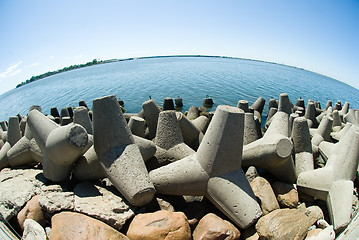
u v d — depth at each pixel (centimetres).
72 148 432
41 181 510
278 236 381
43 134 493
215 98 2656
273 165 538
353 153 496
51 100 3216
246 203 419
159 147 605
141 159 466
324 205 523
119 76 5278
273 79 4662
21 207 443
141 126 684
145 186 422
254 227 418
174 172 466
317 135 791
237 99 2616
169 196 491
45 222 423
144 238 362
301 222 413
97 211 393
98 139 469
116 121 465
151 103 769
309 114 1075
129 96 2941
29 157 609
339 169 502
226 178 441
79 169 497
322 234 406
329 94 3503
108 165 454
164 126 608
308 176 532
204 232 388
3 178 534
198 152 478
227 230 385
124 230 397
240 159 457
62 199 418
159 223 374
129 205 429
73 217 372
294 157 629
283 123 609
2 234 407
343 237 410
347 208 448
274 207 454
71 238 338
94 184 496
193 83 3747
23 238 396
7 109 3123
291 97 2911
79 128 439
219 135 439
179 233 367
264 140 555
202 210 461
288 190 500
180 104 2011
